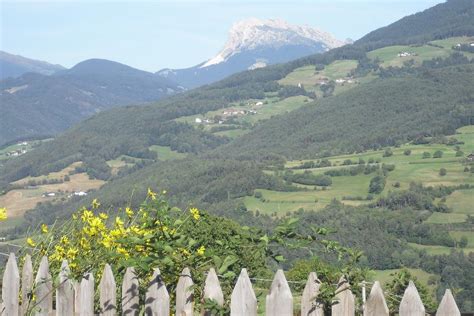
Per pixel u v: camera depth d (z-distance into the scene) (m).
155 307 4.11
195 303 4.09
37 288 4.65
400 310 3.64
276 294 3.85
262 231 4.11
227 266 3.94
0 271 4.95
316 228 3.93
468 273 48.50
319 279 3.85
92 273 4.52
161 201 4.42
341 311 3.77
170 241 4.18
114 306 4.33
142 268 4.07
